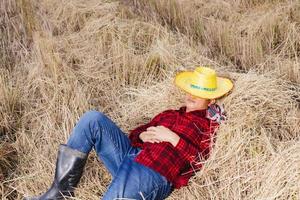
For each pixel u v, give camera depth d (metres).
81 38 4.80
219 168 3.04
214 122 3.04
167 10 5.48
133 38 4.77
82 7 5.37
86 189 3.06
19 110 3.88
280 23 5.04
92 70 4.33
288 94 3.78
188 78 3.11
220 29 5.02
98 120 2.90
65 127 3.60
